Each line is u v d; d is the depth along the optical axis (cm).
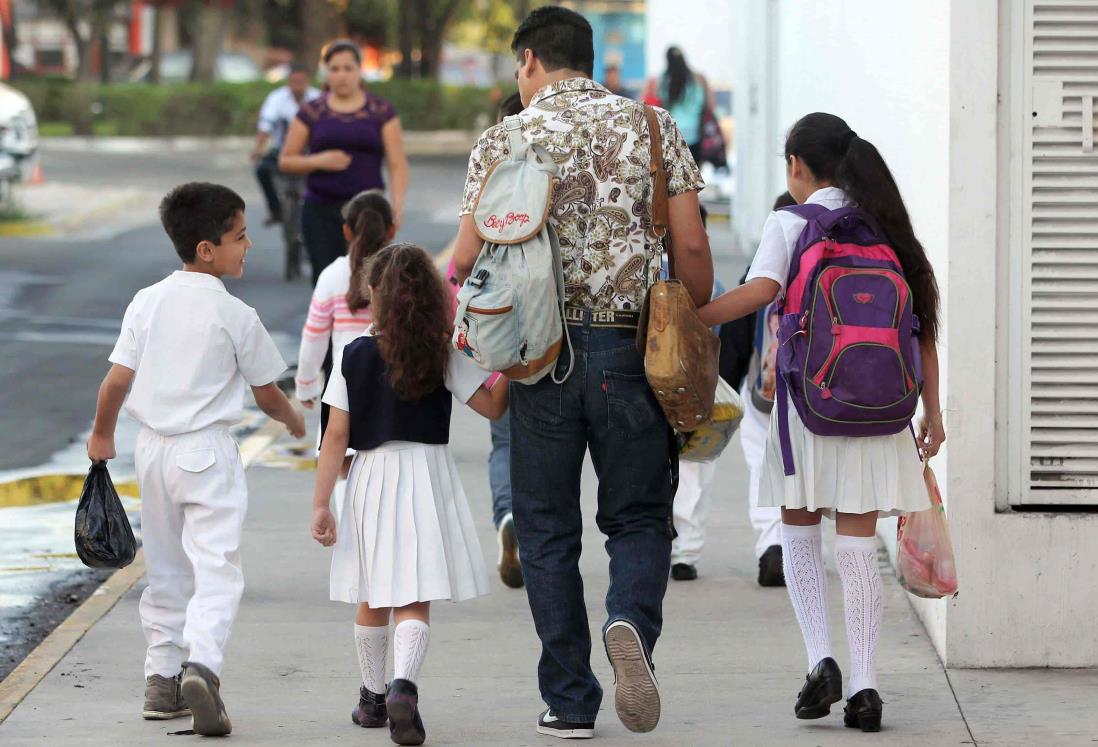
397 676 1409
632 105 1389
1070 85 1608
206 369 1475
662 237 1383
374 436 1441
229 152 11206
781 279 1412
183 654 1529
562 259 1367
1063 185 1614
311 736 1459
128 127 12750
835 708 1534
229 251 1500
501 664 1686
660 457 1388
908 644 1720
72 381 3488
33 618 1930
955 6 1583
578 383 1366
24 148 6512
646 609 1364
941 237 1659
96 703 1565
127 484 2628
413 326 1418
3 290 4788
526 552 1414
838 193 1447
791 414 1425
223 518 1462
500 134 1395
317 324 2077
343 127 2992
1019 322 1623
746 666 1666
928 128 1764
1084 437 1638
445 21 16150
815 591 1482
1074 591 1623
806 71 3566
